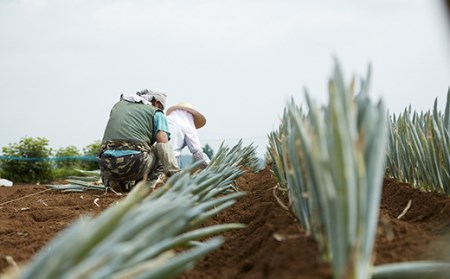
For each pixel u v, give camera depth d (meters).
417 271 2.53
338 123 2.35
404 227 3.69
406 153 5.94
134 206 2.80
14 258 3.95
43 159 18.83
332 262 2.49
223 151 6.96
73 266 2.14
